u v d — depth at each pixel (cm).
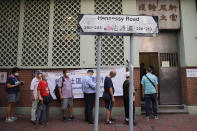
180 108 844
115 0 862
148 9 866
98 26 368
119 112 799
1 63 848
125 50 834
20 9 867
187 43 828
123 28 372
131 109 361
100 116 793
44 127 637
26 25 866
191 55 820
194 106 799
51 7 863
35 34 858
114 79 806
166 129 607
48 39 848
